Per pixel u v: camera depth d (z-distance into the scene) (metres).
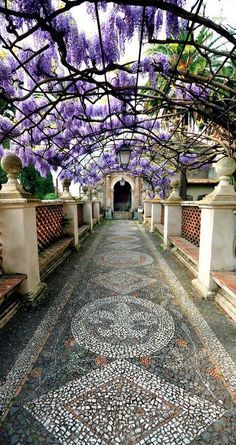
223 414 1.29
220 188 2.72
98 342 1.95
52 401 1.37
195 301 2.73
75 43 1.88
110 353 1.81
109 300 2.77
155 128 4.38
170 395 1.41
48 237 4.29
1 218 2.52
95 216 11.84
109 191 16.66
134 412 1.30
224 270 2.77
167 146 4.33
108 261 4.53
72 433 1.18
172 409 1.32
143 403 1.36
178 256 4.69
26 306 2.56
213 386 1.48
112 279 3.50
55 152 4.89
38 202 2.75
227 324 2.23
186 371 1.62
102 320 2.30
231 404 1.35
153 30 1.66
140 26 1.67
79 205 7.84
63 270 3.95
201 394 1.42
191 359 1.74
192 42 1.66
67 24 1.70
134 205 16.78
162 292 3.01
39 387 1.47
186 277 3.59
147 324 2.23
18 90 2.61
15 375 1.57
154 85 2.28
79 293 2.98
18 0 1.40
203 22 1.40
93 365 1.68
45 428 1.21
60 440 1.15
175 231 5.54
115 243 6.44
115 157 7.38
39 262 3.18
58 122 3.81
